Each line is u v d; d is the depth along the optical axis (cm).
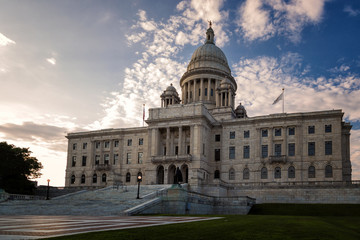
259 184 8588
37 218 3722
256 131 9862
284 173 9262
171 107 10431
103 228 2488
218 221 3359
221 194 8344
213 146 10475
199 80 13312
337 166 8769
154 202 5491
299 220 3697
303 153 9200
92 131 12062
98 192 8050
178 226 2716
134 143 11388
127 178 11225
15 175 9488
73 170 12162
